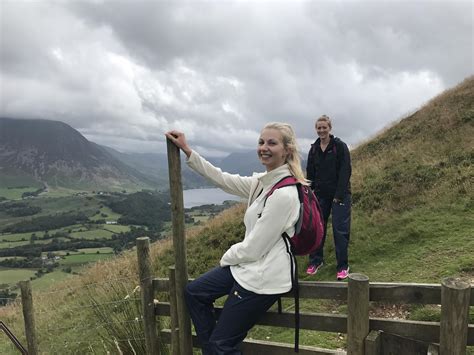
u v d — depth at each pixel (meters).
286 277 2.58
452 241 5.69
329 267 5.98
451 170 8.31
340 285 2.74
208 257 8.30
